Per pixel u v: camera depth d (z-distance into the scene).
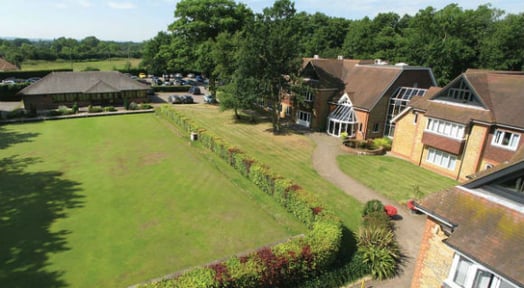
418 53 66.56
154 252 16.39
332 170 29.25
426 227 12.12
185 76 103.06
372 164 31.42
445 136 28.55
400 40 75.69
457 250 9.52
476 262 9.02
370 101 38.16
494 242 9.10
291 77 39.22
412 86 40.50
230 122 46.22
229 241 17.61
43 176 25.38
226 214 20.50
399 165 31.56
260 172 23.94
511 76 27.75
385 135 40.34
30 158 29.34
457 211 10.59
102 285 13.97
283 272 13.48
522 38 61.47
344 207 22.17
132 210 20.56
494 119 25.81
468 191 10.93
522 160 8.89
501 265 8.48
